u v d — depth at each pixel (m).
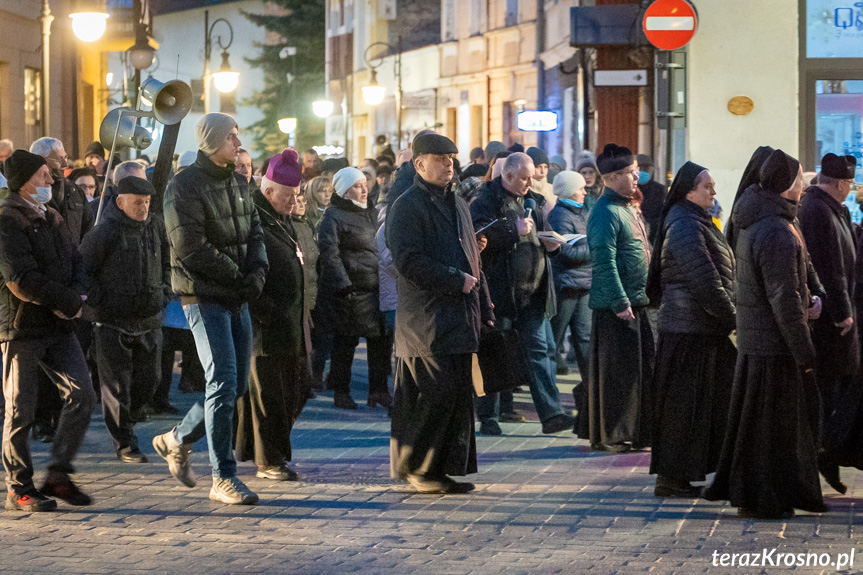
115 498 12.80
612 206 14.97
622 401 15.01
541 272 16.38
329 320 18.14
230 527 11.64
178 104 16.89
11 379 12.18
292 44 107.88
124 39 64.38
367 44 82.62
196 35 123.00
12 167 12.04
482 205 16.09
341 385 18.56
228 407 12.45
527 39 58.06
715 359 12.81
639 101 30.05
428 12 79.44
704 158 25.84
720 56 25.69
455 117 68.25
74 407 12.32
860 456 12.85
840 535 11.25
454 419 12.95
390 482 13.57
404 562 10.45
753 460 11.87
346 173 18.11
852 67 25.66
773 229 11.62
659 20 22.19
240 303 12.48
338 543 11.06
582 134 35.34
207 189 12.26
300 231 18.61
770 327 11.75
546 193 21.17
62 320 12.29
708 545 10.92
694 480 12.76
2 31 39.66
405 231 12.79
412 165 16.59
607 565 10.33
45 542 11.13
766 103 25.77
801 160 25.89
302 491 13.14
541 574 10.09
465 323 12.85
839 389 14.28
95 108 61.72
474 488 13.18
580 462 14.62
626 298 14.80
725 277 12.88
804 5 25.69
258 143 109.56
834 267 14.08
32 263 11.93
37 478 13.85
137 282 14.70
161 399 17.91
